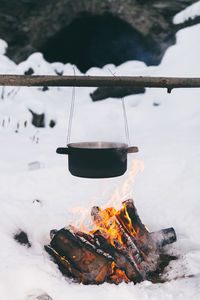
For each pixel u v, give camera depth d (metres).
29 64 7.58
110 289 2.81
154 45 8.41
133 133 6.29
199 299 2.72
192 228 3.80
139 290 2.86
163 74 7.21
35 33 8.59
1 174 4.63
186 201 4.16
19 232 3.48
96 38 9.73
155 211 4.09
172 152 5.04
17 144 5.81
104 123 6.77
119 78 2.86
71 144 2.69
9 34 8.59
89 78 2.82
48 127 6.70
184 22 7.98
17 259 3.00
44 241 3.50
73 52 9.99
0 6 8.49
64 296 2.75
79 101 7.68
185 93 6.81
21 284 2.79
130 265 3.01
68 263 3.02
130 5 8.30
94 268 2.94
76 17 8.53
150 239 3.45
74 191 4.41
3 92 7.08
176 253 3.49
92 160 2.49
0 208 3.71
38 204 4.00
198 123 6.22
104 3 8.34
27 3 8.50
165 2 8.24
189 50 7.36
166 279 3.12
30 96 7.14
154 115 6.82
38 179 4.56
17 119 6.48
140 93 7.43
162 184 4.46
